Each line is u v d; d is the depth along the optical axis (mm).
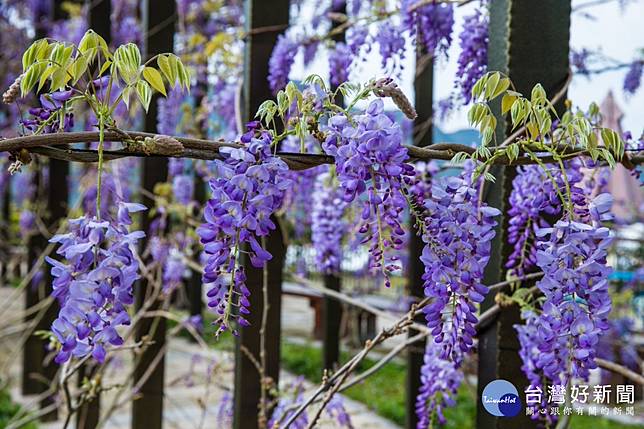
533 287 1124
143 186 2348
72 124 824
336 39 2088
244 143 783
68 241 716
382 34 1537
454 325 813
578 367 818
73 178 3236
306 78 857
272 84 1722
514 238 1111
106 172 2383
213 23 2926
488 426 1189
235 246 761
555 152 859
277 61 1725
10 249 5527
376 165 778
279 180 772
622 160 972
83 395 1489
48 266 2969
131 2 2992
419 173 1385
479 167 842
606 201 848
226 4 2945
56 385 2408
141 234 721
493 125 871
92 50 771
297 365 4371
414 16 1512
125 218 740
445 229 804
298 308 8047
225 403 1949
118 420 3000
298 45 1746
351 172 777
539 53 1159
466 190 813
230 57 2279
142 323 2250
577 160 1080
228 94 2271
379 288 4121
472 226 806
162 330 2238
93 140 755
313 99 849
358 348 4500
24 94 748
